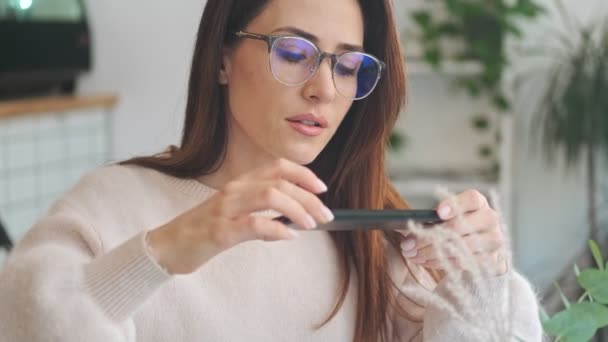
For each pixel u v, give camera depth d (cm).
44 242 100
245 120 108
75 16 314
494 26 310
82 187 111
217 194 84
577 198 314
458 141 330
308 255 116
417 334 120
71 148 311
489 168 329
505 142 307
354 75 105
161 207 113
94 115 322
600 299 105
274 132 105
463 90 326
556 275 317
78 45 316
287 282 113
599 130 292
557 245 319
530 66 315
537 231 321
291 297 113
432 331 111
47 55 305
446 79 326
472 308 82
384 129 118
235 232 81
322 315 115
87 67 322
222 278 110
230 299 110
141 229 110
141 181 115
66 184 311
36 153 292
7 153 278
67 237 101
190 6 316
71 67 316
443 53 323
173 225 85
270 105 104
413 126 332
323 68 103
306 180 83
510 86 310
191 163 116
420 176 330
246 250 112
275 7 104
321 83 102
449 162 332
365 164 119
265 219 81
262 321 111
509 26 301
